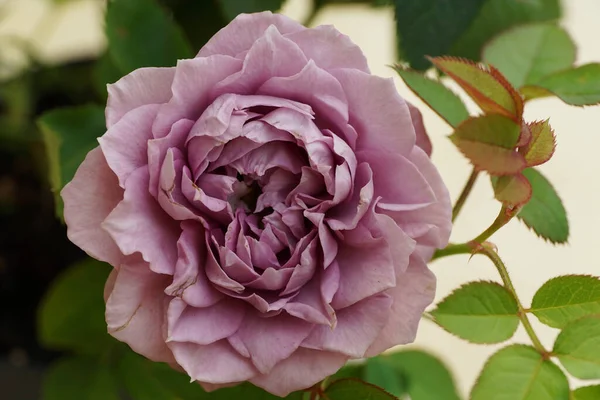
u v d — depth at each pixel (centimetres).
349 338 37
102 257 37
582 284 38
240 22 37
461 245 39
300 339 37
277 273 37
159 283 37
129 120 36
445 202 37
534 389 37
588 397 38
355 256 37
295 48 36
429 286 37
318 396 40
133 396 45
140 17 43
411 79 40
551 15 46
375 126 37
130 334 37
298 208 37
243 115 36
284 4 42
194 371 37
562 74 41
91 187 36
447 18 41
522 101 36
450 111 40
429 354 50
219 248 37
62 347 46
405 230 37
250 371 37
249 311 37
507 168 36
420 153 37
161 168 36
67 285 45
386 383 48
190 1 48
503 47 43
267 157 37
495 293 38
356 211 37
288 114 36
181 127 36
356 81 37
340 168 36
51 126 44
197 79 36
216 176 37
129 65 42
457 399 50
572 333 38
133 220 36
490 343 38
